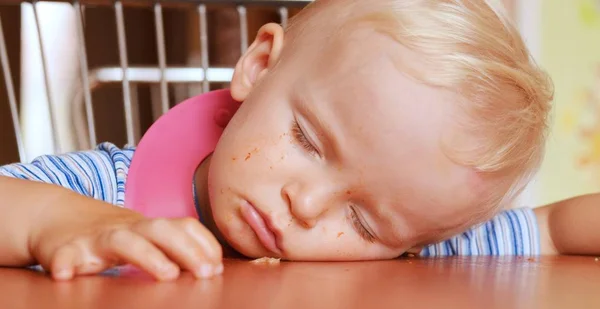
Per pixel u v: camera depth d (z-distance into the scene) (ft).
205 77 5.08
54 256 2.01
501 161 3.09
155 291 1.74
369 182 2.91
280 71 3.24
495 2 3.49
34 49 7.32
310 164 2.94
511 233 3.87
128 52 7.59
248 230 3.03
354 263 2.90
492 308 1.60
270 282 2.00
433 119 2.88
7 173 3.03
